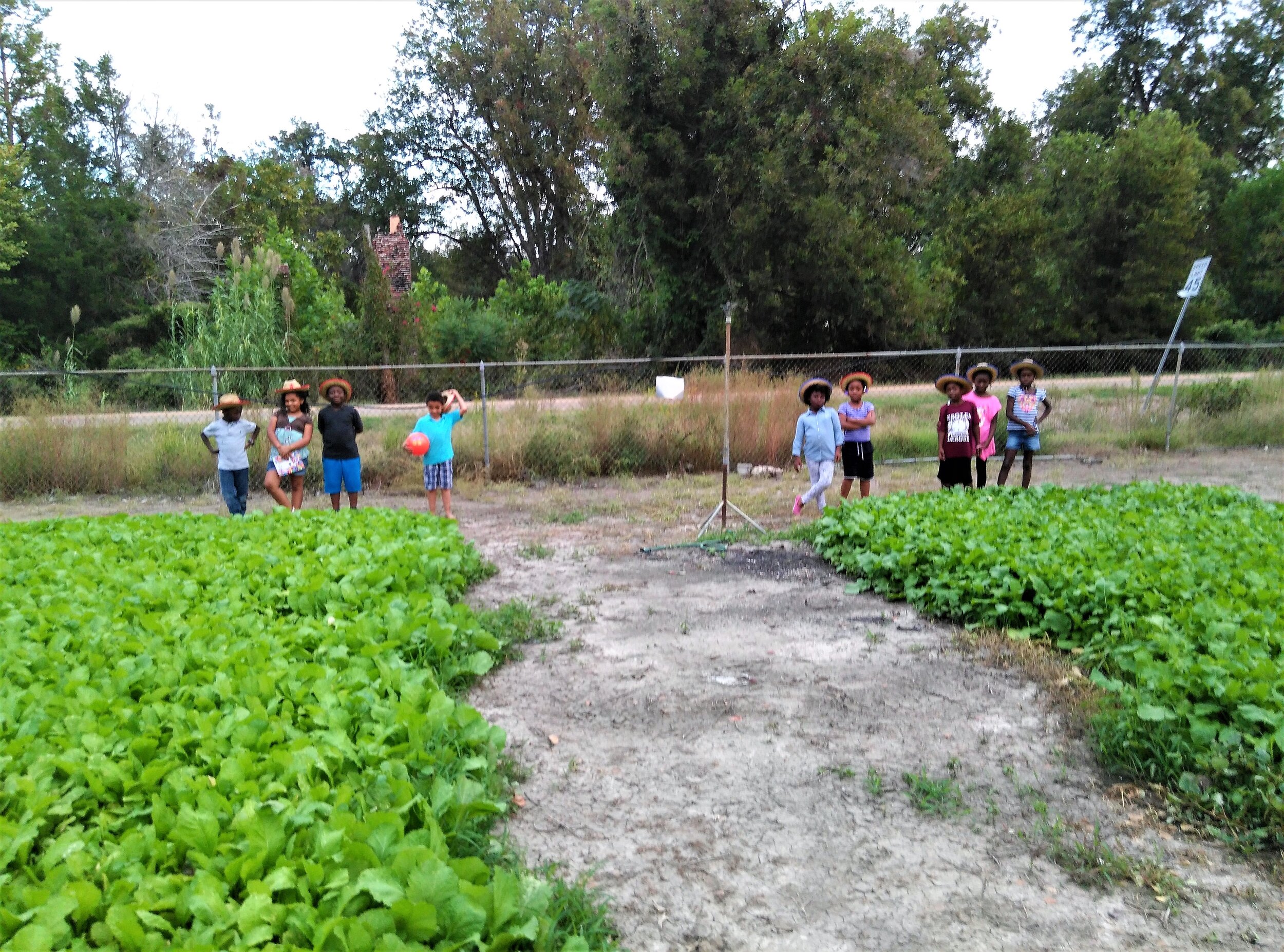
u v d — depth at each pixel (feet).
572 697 17.81
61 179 117.80
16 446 43.16
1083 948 10.42
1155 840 12.49
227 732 12.61
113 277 109.19
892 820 13.17
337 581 21.44
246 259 65.31
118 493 43.93
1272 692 13.76
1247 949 10.33
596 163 140.15
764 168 80.94
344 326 68.90
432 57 156.35
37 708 13.17
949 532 24.98
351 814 10.34
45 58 124.98
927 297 91.81
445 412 36.52
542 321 86.17
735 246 86.79
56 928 8.46
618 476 47.09
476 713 14.12
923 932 10.73
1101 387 62.28
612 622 22.72
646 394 50.93
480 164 162.61
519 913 9.70
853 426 35.24
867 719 16.52
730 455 48.44
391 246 75.36
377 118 163.43
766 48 82.94
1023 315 113.50
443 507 38.19
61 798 11.12
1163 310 118.52
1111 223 118.62
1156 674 15.08
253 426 35.27
